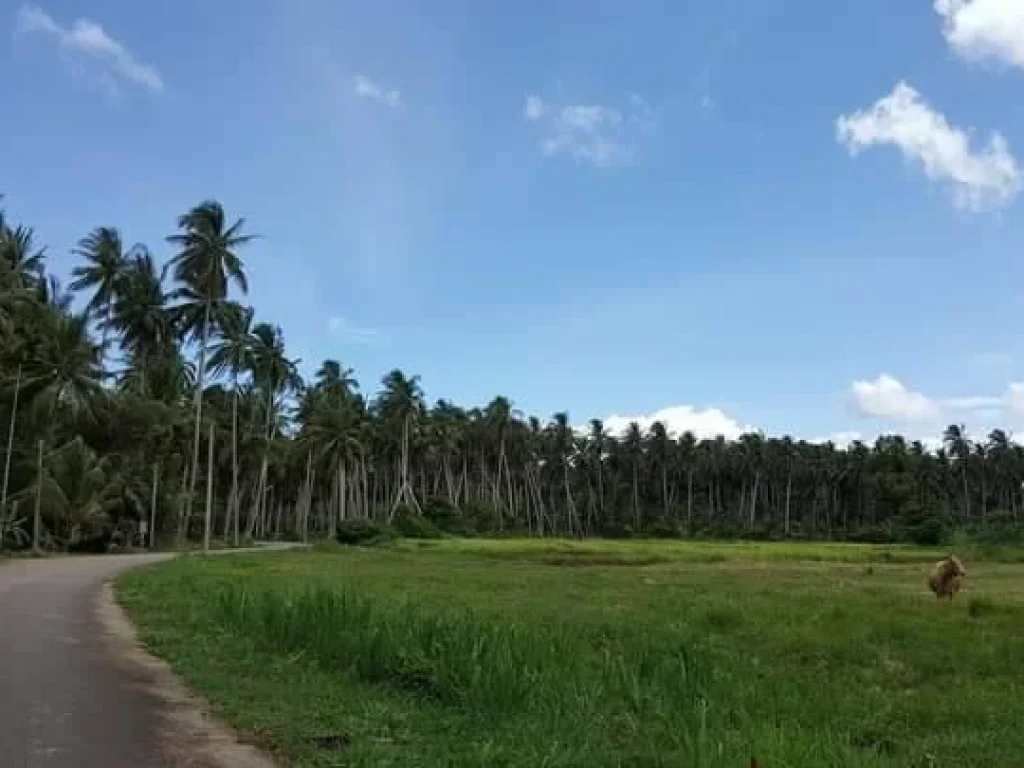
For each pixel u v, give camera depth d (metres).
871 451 148.88
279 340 85.62
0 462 58.44
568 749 8.58
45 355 55.72
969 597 29.45
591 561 57.03
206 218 63.06
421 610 18.72
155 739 9.32
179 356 78.00
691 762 7.79
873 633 18.98
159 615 20.22
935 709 11.62
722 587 34.12
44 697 11.13
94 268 70.31
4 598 23.19
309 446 99.44
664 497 147.12
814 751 7.98
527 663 11.27
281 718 10.14
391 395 111.69
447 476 126.19
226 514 102.56
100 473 63.97
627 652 14.75
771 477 148.12
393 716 10.15
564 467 139.88
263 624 15.51
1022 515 122.06
